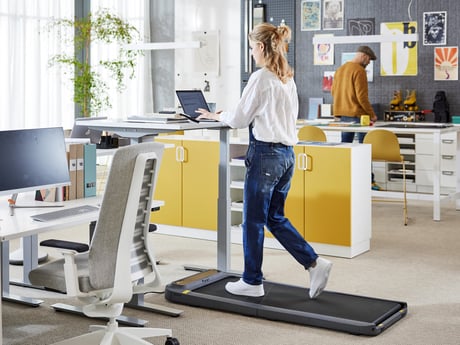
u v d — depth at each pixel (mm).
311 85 9820
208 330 4059
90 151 4398
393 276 5195
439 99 8906
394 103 9180
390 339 3875
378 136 7340
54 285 3342
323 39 8367
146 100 10828
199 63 10430
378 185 8977
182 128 4492
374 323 3953
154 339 3926
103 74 10719
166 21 10680
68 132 9367
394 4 9266
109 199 3207
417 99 9219
